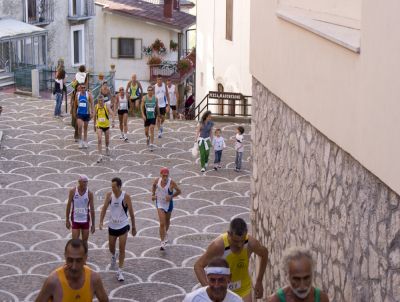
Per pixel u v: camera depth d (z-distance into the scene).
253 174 15.39
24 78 46.22
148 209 24.14
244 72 38.06
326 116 9.47
